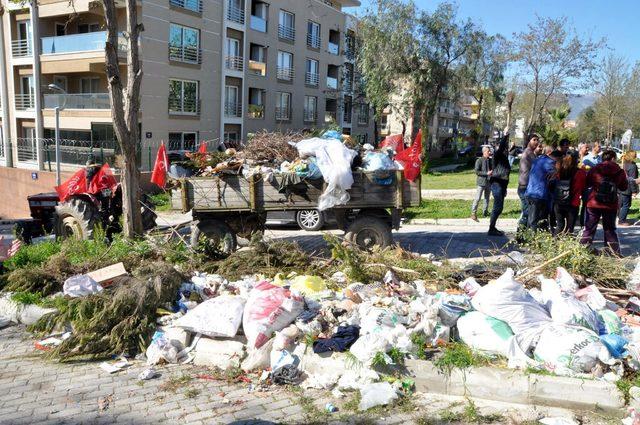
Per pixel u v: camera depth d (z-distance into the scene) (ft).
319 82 126.82
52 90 91.25
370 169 29.25
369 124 149.69
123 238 31.09
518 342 16.37
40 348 20.27
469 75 104.83
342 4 141.79
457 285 22.41
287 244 27.35
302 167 29.27
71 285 22.84
